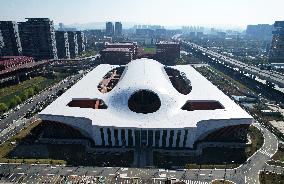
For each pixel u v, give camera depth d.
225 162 136.38
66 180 121.31
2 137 160.38
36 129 170.25
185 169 130.38
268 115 196.25
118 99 168.12
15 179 121.94
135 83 174.75
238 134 156.62
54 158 138.88
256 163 135.62
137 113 158.88
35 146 150.38
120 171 128.62
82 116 153.12
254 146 150.75
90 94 183.25
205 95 184.12
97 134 148.75
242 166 133.12
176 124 147.88
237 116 153.62
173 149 147.50
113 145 150.62
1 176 123.75
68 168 130.38
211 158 140.62
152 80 181.38
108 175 125.31
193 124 147.00
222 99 178.25
